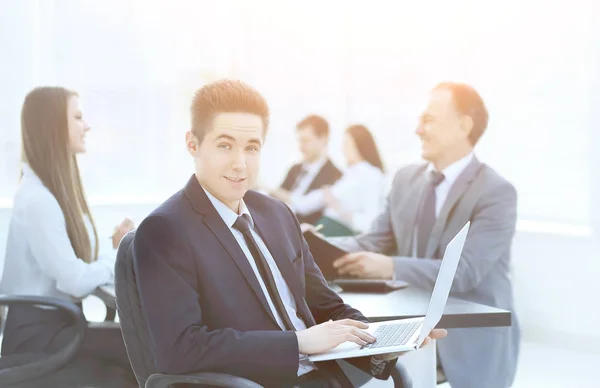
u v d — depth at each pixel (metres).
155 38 5.97
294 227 2.10
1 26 5.42
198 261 1.76
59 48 5.72
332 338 1.76
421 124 3.26
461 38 5.43
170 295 1.70
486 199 3.05
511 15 5.18
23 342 2.46
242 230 1.90
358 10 5.97
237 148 1.85
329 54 6.16
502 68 5.23
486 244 2.97
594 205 4.80
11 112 5.41
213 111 1.84
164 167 6.04
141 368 1.77
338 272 2.81
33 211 2.60
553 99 5.00
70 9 5.72
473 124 3.17
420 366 2.25
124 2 5.86
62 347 2.45
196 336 1.68
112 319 2.80
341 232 4.86
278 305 1.88
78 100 2.77
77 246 2.68
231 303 1.78
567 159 4.95
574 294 4.87
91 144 5.82
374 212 4.93
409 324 1.98
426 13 5.60
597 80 4.78
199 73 6.11
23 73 5.48
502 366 2.72
